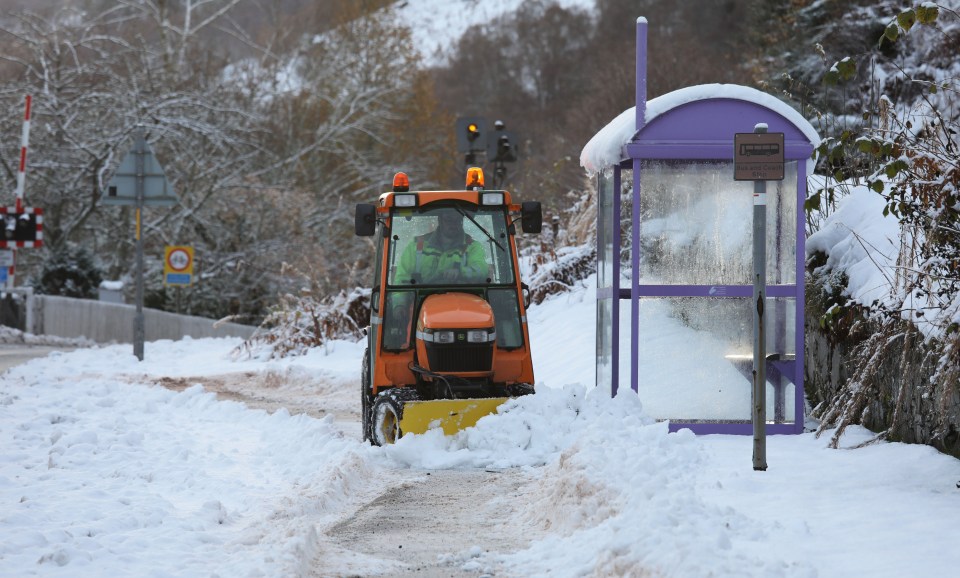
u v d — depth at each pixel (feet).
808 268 70.69
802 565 32.63
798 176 63.36
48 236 234.38
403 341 67.00
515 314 68.33
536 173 202.28
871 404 59.93
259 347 140.05
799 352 63.05
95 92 224.12
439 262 68.18
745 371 65.05
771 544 36.09
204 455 65.16
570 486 44.52
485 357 65.46
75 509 47.37
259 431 76.64
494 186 165.89
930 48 107.55
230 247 230.27
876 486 45.68
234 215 232.32
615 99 257.55
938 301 53.36
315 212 248.32
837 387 64.39
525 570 37.04
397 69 300.20
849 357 62.28
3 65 240.94
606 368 69.87
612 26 405.80
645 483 41.78
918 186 50.55
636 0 393.50
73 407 87.04
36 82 228.02
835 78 48.70
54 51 231.71
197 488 54.75
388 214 68.13
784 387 64.75
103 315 200.95
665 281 65.26
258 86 265.54
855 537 37.04
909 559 34.06
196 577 36.19
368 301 139.64
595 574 34.83
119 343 193.88
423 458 59.36
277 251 224.33
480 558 38.70
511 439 60.44
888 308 54.85
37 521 44.88
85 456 62.08
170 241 229.45
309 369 113.19
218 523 45.70
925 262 51.52
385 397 64.13
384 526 44.70
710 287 64.34
